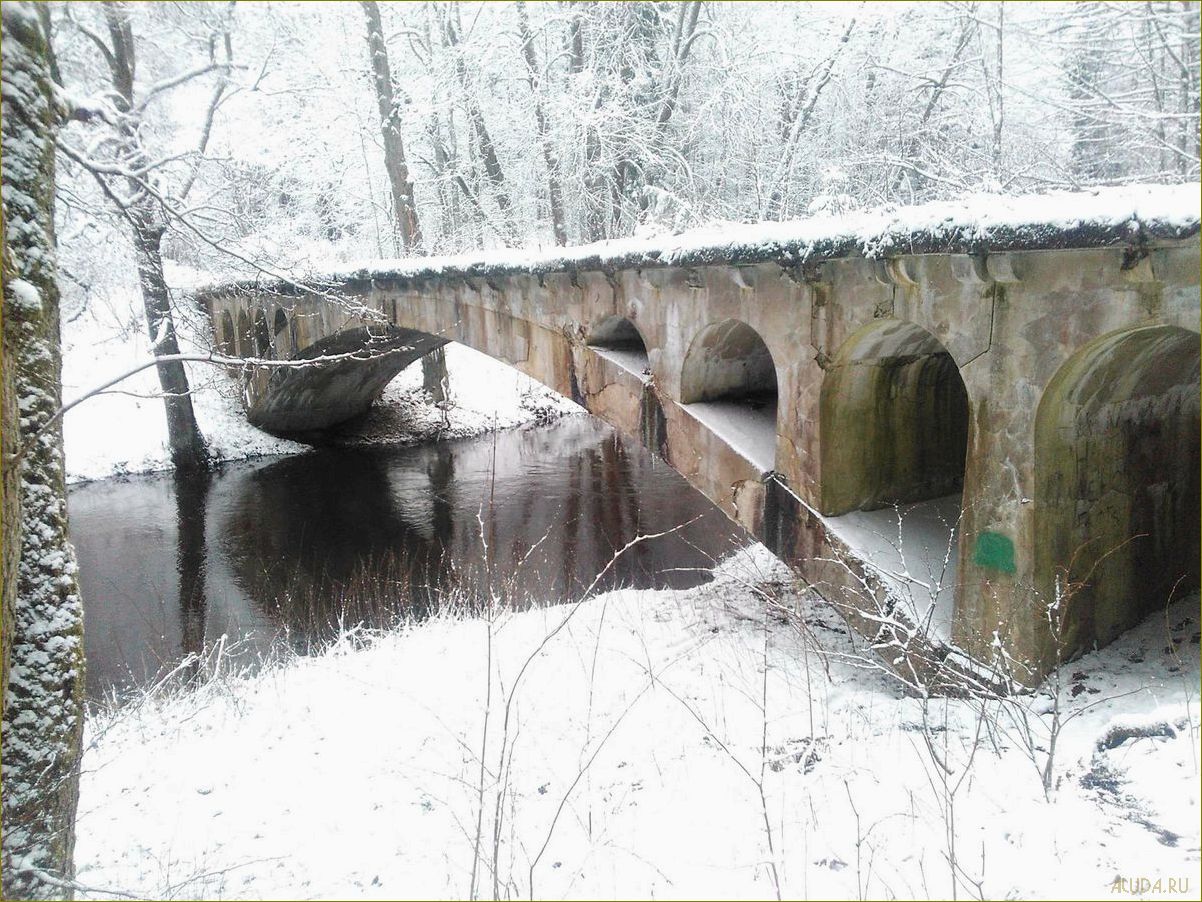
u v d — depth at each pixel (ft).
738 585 33.01
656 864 13.38
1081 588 20.38
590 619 29.63
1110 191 16.78
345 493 60.08
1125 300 16.94
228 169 40.34
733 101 61.77
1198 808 12.32
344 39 72.18
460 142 81.97
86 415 67.31
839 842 13.29
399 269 47.34
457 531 50.26
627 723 19.88
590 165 65.41
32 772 12.57
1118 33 51.55
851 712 19.61
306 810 17.15
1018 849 12.35
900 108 57.72
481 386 92.68
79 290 45.62
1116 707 17.34
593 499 56.39
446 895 13.29
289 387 70.59
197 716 23.52
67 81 23.45
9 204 12.90
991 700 19.16
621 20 65.31
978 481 20.39
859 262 22.90
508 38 72.18
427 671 25.13
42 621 12.98
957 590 21.20
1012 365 19.27
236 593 40.93
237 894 13.83
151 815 17.40
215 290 55.83
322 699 23.72
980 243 18.53
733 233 26.37
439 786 17.53
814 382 25.08
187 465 67.00
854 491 26.27
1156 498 22.82
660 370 32.04
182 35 25.39
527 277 39.42
